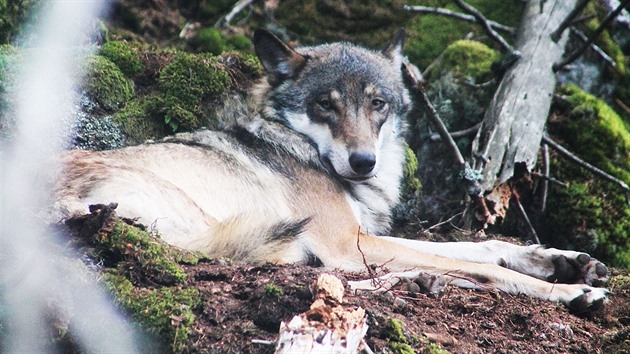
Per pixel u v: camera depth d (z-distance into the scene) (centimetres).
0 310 694
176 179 937
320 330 628
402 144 1130
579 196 1365
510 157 1270
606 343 795
